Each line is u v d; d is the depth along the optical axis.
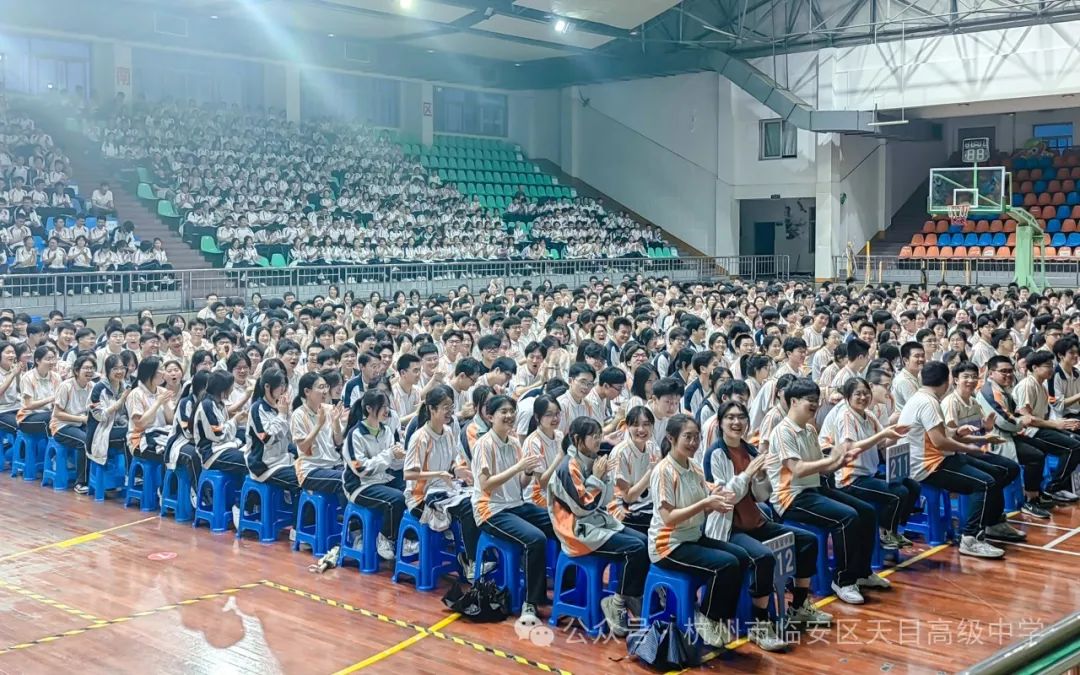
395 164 23.72
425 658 5.12
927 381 6.79
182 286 15.90
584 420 5.38
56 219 15.91
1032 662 2.11
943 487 6.79
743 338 8.86
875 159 24.11
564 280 21.30
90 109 19.98
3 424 9.39
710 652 5.16
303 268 17.44
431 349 8.29
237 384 8.33
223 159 20.48
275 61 22.86
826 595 6.00
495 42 23.59
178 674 4.97
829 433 6.50
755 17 22.94
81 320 11.99
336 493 6.74
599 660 5.09
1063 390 8.43
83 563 6.71
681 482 5.16
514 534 5.63
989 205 18.98
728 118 24.36
